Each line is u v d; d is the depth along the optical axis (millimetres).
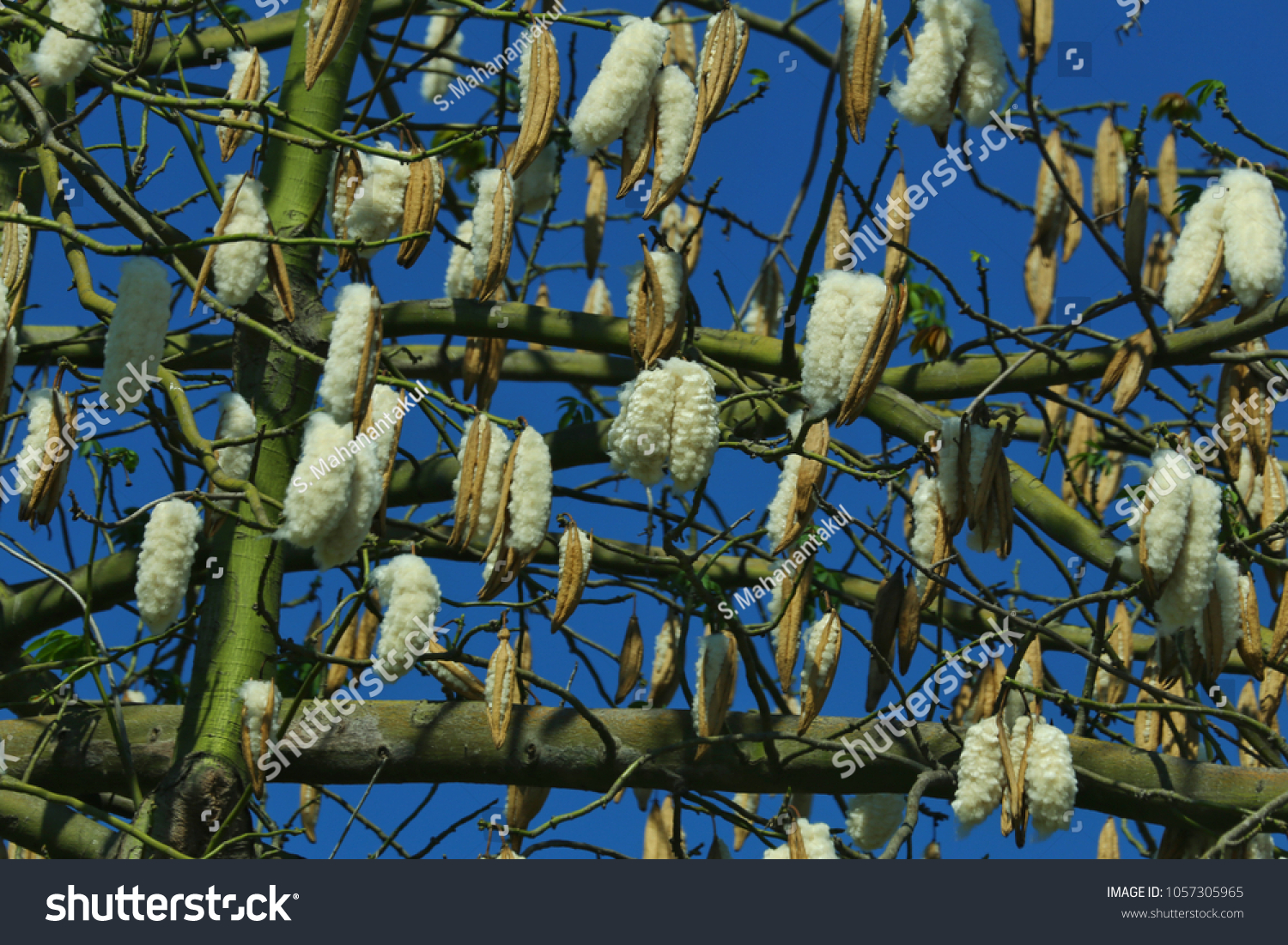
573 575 3471
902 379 5082
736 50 3564
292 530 3109
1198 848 4098
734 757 4277
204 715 4309
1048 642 4852
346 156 3947
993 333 4629
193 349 5555
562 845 4168
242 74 4223
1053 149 5234
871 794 4277
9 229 3770
